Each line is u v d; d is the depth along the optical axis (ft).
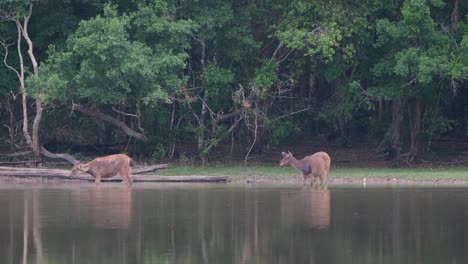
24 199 132.98
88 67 170.50
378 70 186.70
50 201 130.11
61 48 185.88
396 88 186.91
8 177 168.76
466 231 101.35
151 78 171.83
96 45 168.14
